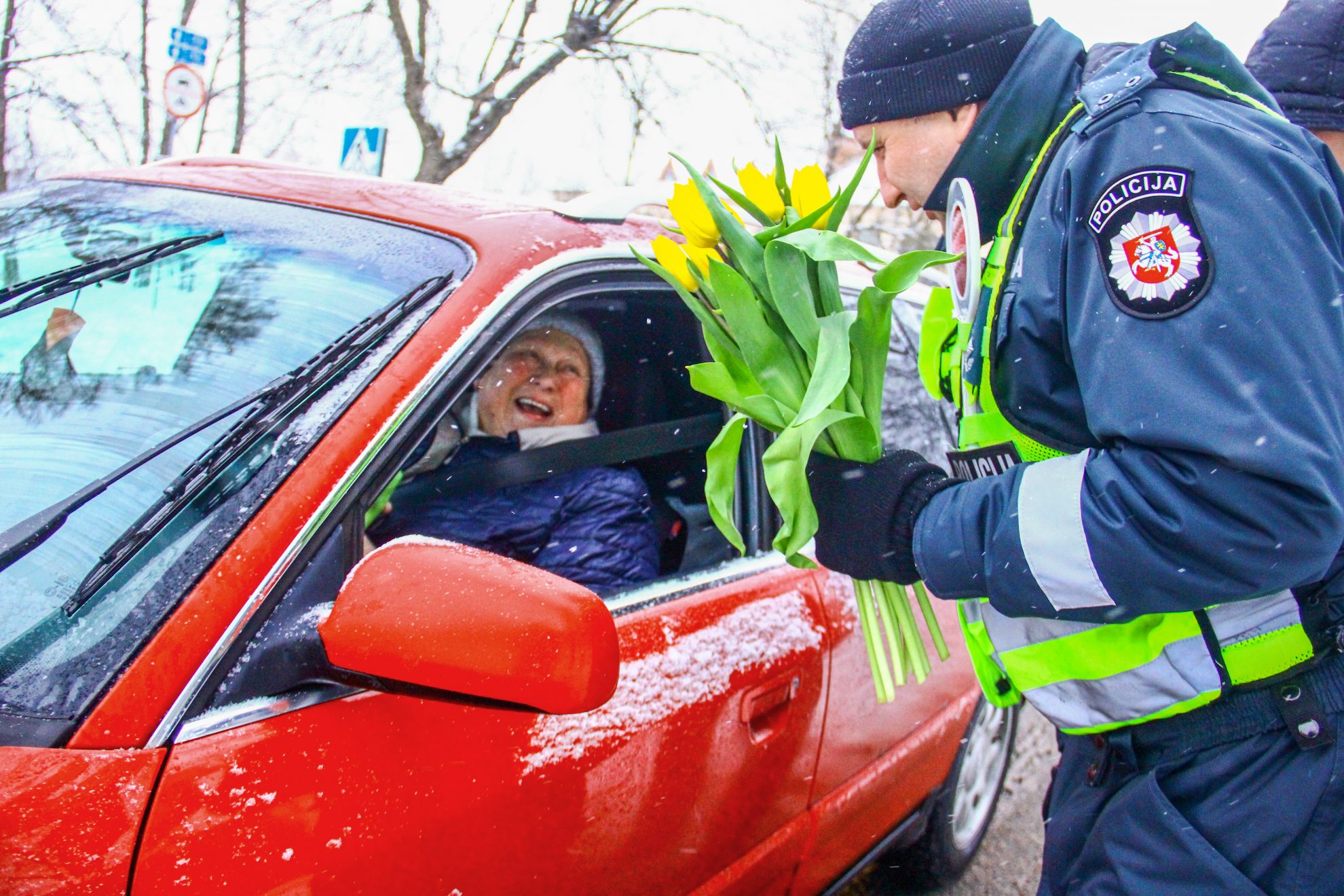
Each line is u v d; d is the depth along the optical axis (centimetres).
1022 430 123
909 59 132
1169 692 121
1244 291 97
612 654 104
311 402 128
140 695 103
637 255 136
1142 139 107
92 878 94
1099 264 106
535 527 172
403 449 127
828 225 132
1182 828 120
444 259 150
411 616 104
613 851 143
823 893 214
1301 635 117
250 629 110
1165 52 113
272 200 172
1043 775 343
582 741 137
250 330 140
